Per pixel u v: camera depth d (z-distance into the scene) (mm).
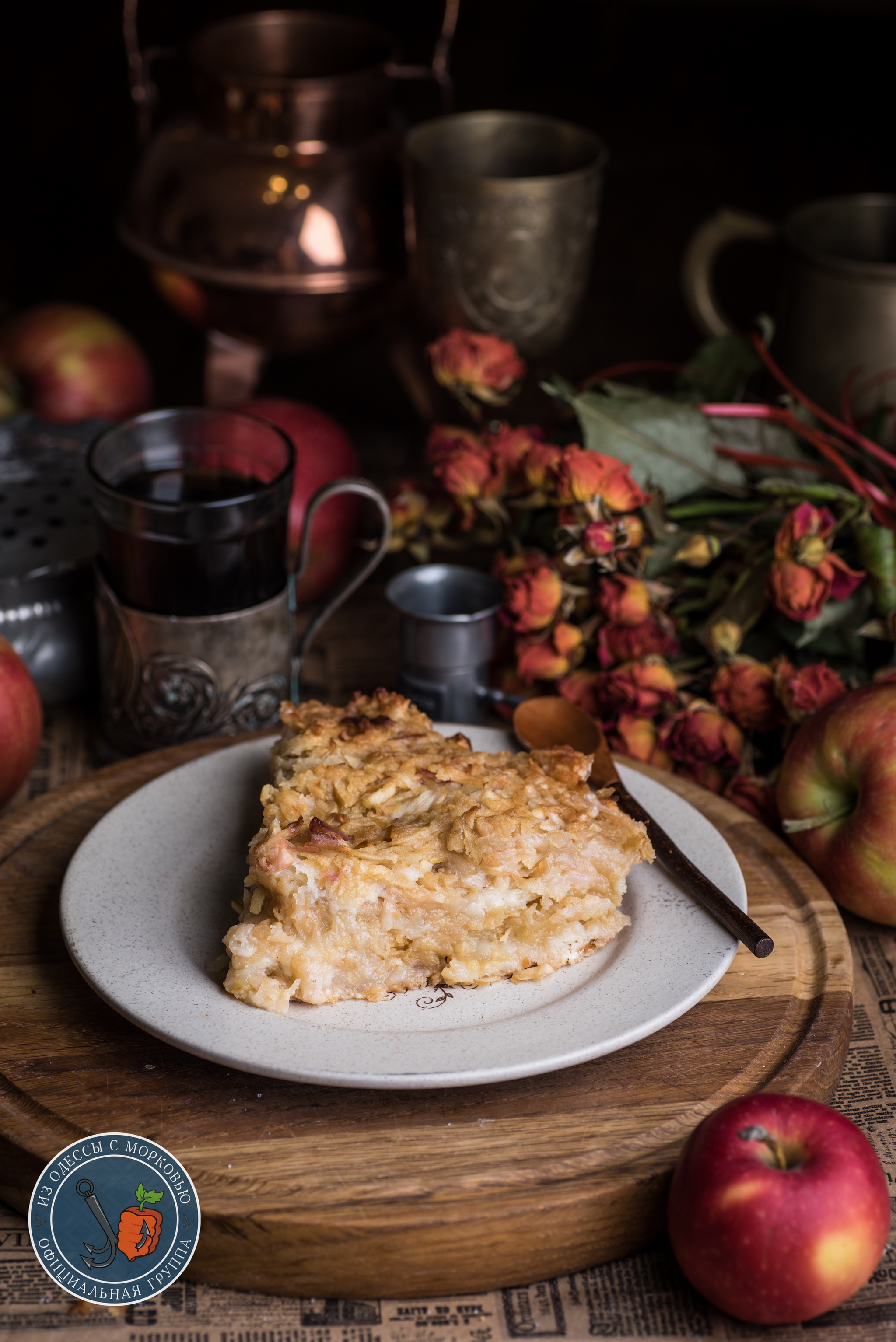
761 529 818
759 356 878
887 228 944
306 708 732
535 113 1294
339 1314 627
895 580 760
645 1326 624
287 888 658
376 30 957
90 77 1242
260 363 1035
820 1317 624
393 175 940
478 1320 625
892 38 1261
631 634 782
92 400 1006
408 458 1047
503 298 916
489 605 825
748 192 1289
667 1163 631
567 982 674
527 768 706
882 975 738
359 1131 641
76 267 1239
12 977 693
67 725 858
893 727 718
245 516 770
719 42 1271
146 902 694
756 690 771
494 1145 637
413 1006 666
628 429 810
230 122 924
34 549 841
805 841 743
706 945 678
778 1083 656
